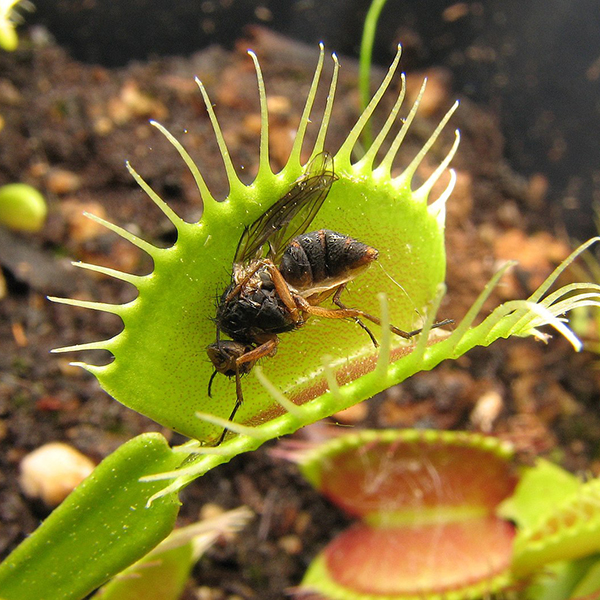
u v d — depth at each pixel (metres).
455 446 0.07
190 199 0.10
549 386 0.10
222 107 0.11
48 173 0.10
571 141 0.12
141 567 0.05
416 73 0.12
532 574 0.06
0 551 0.07
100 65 0.12
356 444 0.07
